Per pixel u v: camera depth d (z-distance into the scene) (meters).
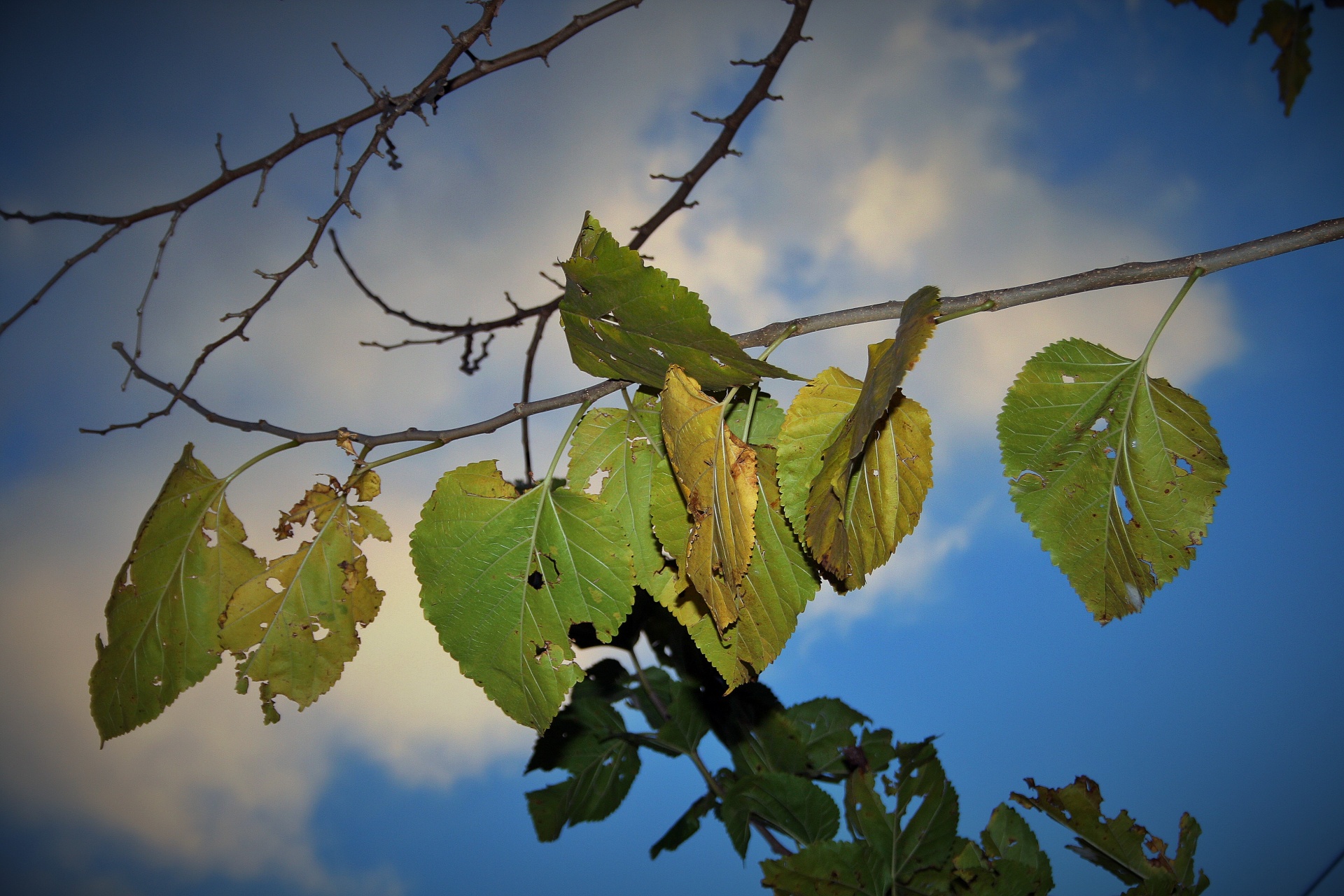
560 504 0.69
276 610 0.73
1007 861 0.79
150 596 0.72
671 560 0.68
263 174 0.84
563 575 0.69
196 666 0.72
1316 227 0.66
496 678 0.69
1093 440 0.71
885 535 0.64
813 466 0.65
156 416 0.76
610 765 0.88
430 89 0.81
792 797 0.80
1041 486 0.71
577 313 0.66
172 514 0.72
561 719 0.88
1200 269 0.67
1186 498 0.70
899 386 0.60
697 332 0.63
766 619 0.66
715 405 0.64
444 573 0.69
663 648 0.88
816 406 0.65
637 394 0.71
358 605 0.73
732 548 0.63
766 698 0.86
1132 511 0.70
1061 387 0.72
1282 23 0.58
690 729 0.86
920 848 0.80
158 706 0.72
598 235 0.63
